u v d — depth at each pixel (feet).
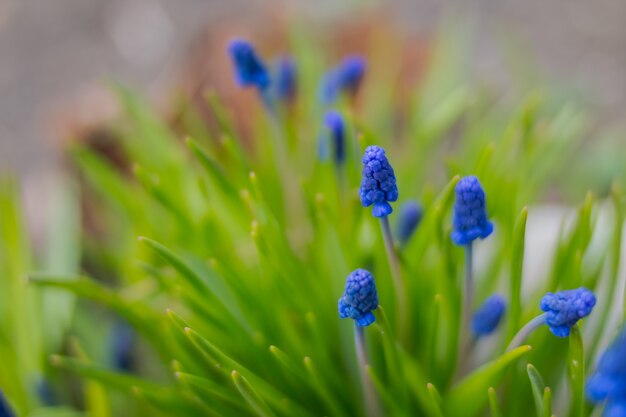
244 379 1.41
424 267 1.69
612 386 1.14
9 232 1.83
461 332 1.53
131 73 3.60
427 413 1.55
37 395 1.81
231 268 1.64
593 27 3.60
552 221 2.26
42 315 1.91
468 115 2.58
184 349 1.57
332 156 1.69
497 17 3.65
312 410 1.61
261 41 2.79
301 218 1.95
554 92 3.06
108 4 3.89
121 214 2.08
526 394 1.58
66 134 2.55
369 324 1.33
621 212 1.57
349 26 2.86
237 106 2.59
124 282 2.14
